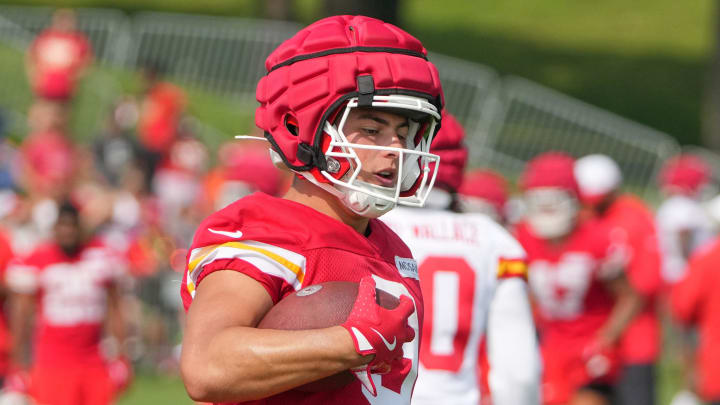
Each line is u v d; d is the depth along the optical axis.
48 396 27.34
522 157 55.44
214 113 57.38
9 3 79.94
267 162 27.72
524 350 14.55
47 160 37.50
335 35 8.84
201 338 7.86
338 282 8.43
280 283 8.45
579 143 55.53
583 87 78.62
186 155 42.66
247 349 7.63
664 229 32.06
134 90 56.53
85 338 27.64
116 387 28.03
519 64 81.94
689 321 24.33
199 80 60.34
